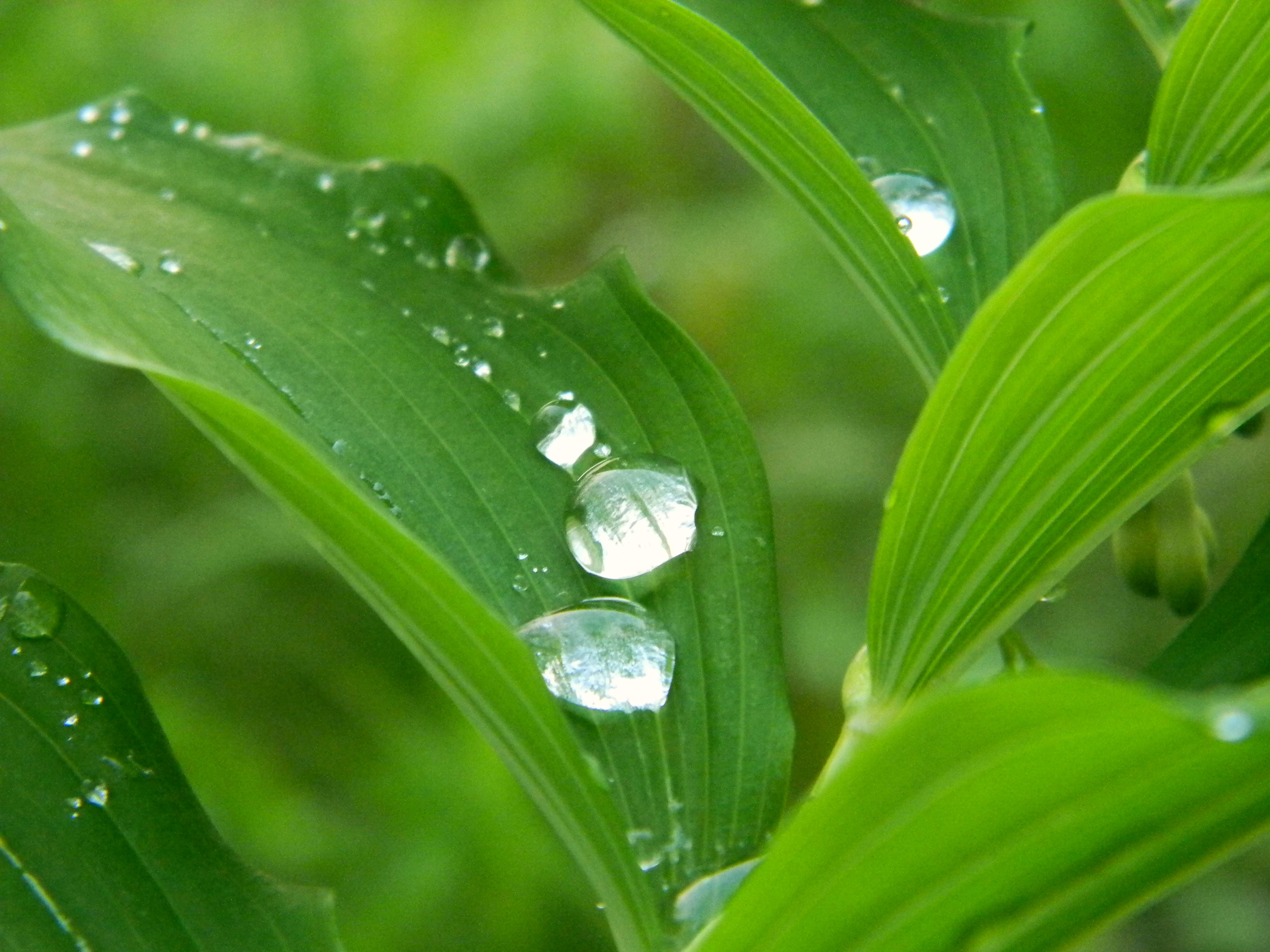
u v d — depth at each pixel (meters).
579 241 0.65
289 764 0.48
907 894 0.21
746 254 0.60
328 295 0.25
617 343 0.25
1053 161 0.26
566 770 0.22
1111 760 0.20
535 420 0.25
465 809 0.42
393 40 0.61
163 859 0.24
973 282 0.25
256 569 0.51
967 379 0.22
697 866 0.23
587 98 0.61
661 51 0.24
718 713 0.24
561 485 0.24
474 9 0.63
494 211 0.60
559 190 0.62
